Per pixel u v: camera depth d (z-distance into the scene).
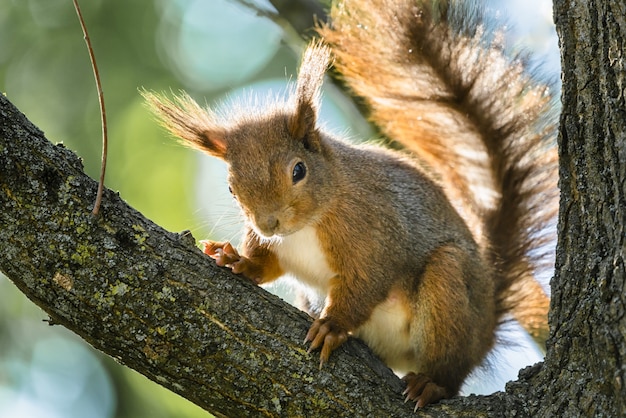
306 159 10.29
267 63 15.80
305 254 10.62
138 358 7.83
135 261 7.85
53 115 14.53
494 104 12.05
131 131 14.27
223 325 7.94
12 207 7.61
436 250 10.93
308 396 8.00
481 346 11.02
